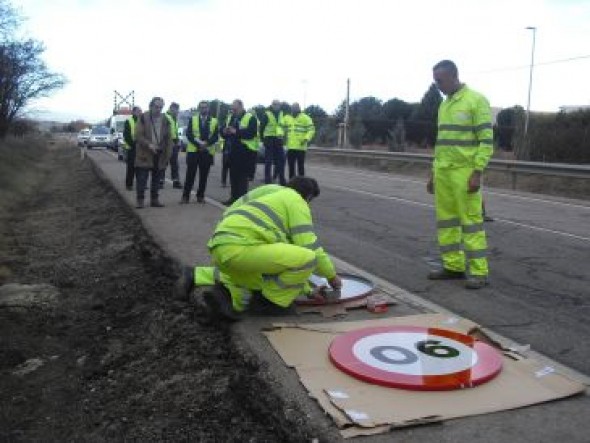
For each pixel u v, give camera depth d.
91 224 13.65
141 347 6.57
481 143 7.12
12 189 21.00
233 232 5.59
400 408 4.11
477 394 4.32
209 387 5.16
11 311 8.09
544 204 15.55
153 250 9.13
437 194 7.59
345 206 14.35
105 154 39.34
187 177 13.40
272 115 16.92
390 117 61.78
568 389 4.42
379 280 7.52
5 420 5.63
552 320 6.27
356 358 4.75
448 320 5.76
